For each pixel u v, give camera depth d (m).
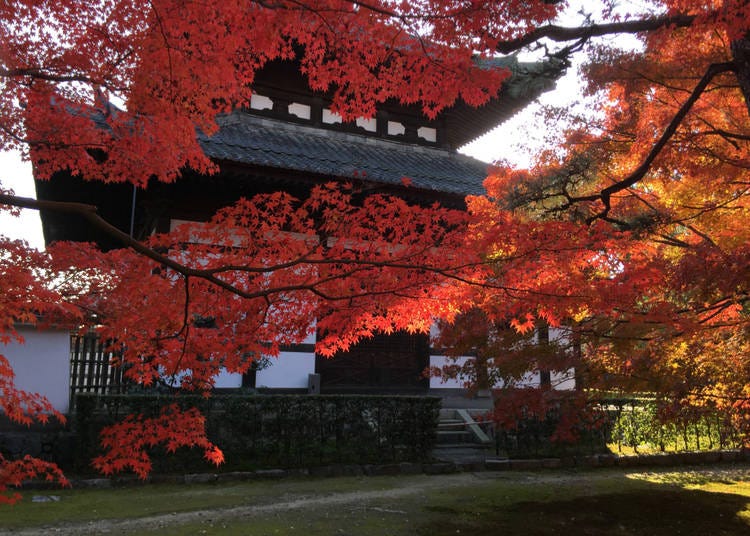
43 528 5.75
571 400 6.99
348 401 9.80
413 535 5.86
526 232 3.85
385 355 13.05
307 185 11.30
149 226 12.70
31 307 3.57
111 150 5.32
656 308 5.03
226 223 3.94
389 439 9.87
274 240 3.89
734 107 6.59
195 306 3.98
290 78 14.22
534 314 5.55
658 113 6.71
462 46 4.19
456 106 15.73
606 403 11.41
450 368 7.88
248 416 9.18
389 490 8.07
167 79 4.62
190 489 7.84
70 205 2.95
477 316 6.83
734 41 5.52
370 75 4.60
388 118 15.44
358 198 11.27
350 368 12.64
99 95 5.20
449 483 8.73
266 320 4.21
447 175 13.76
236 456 9.05
